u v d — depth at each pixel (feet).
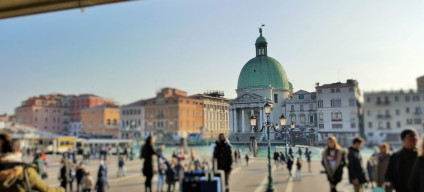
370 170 27.12
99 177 33.96
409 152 20.84
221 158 33.83
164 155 36.96
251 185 39.58
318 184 32.78
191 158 36.06
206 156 37.47
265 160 50.34
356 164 27.09
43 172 32.07
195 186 28.66
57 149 41.75
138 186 33.32
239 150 51.34
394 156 21.63
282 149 47.52
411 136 20.66
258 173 45.60
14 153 20.45
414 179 20.01
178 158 34.99
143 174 33.14
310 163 39.50
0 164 19.51
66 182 35.17
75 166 36.70
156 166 33.32
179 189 32.40
